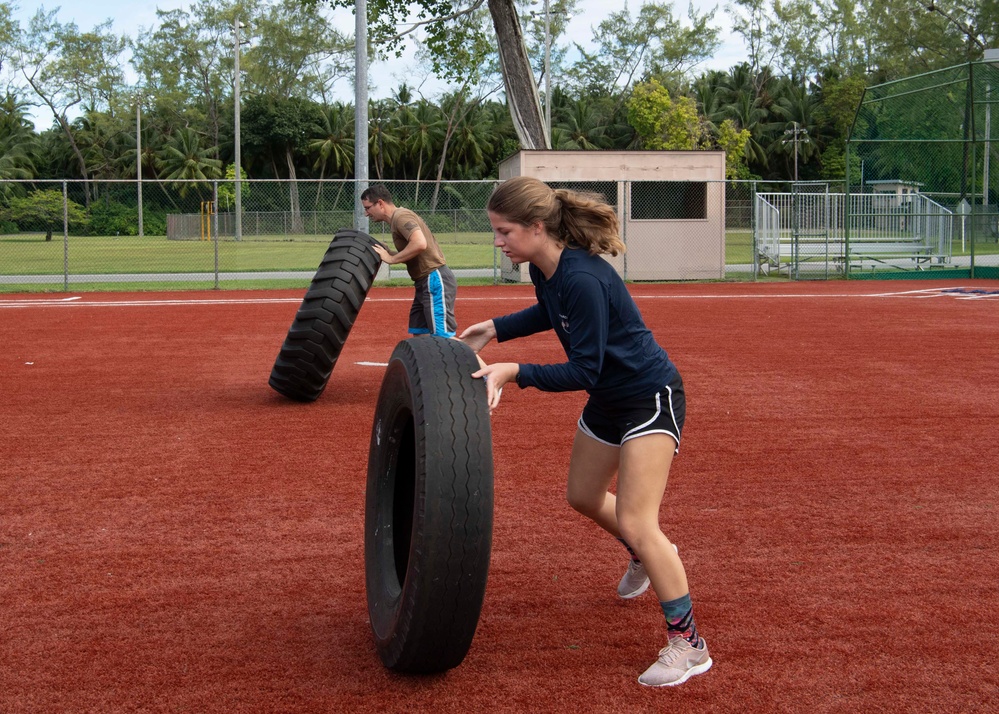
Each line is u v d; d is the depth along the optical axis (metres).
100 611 3.50
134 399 7.60
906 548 4.17
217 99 77.62
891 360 9.59
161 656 3.13
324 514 4.65
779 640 3.25
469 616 2.77
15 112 73.81
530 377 2.90
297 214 45.50
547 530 4.41
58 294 18.52
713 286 20.16
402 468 3.32
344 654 3.16
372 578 3.29
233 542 4.26
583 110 73.88
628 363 2.91
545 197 2.88
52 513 4.66
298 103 74.75
